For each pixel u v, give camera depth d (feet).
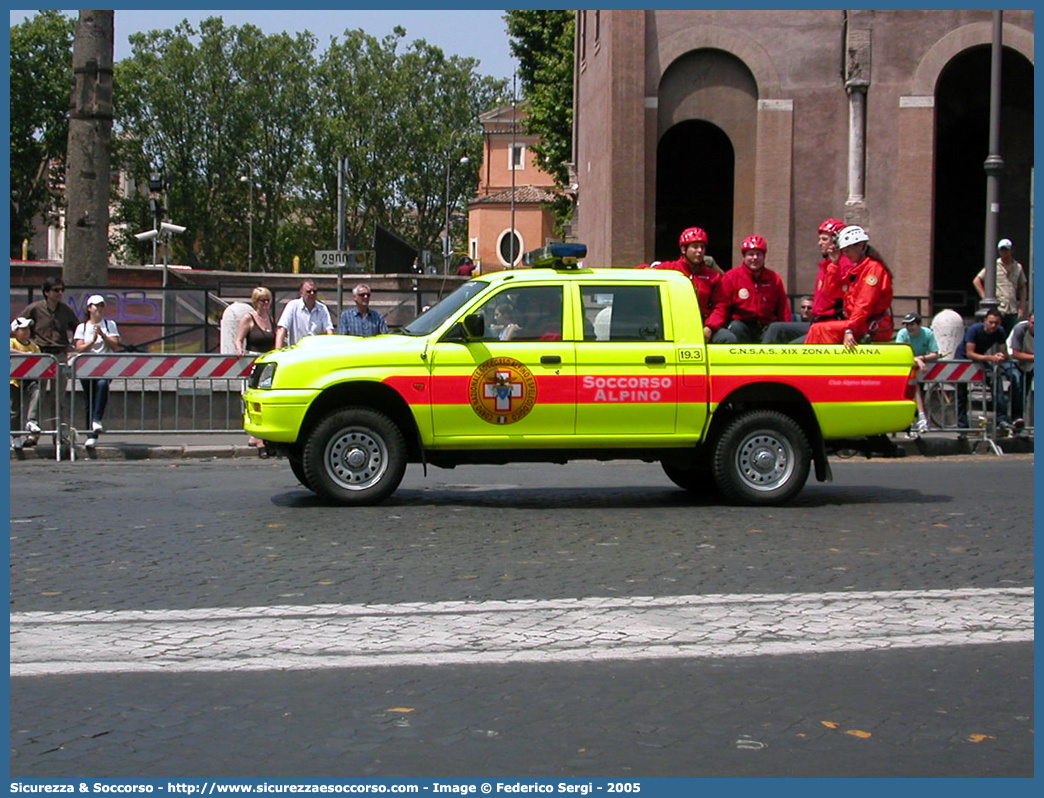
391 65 312.71
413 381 35.88
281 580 26.63
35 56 252.42
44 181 257.14
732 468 37.17
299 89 304.91
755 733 17.69
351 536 31.76
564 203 165.27
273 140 304.71
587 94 112.37
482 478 45.03
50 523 33.53
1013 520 35.19
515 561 28.78
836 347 37.37
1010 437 59.26
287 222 308.19
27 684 19.62
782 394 37.24
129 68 290.35
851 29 90.53
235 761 16.49
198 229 296.71
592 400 36.19
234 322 58.95
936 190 118.21
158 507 36.50
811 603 25.03
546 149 167.22
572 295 36.60
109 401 53.98
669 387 36.47
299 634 22.44
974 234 117.29
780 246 91.40
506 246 94.07
